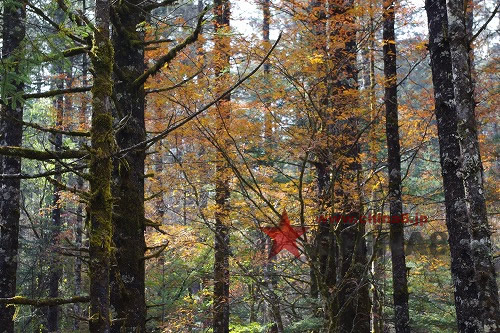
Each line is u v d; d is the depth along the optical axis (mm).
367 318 9242
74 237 17109
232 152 9531
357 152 9336
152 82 8516
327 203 8758
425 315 11609
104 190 3812
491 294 5875
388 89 9914
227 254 10227
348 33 8930
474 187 6164
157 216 13383
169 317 12133
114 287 5234
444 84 7918
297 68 8547
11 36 6863
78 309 16312
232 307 16484
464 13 6820
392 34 9938
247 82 8820
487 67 10547
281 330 9914
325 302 7344
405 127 11055
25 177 3830
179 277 13234
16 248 9336
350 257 9148
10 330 9102
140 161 5637
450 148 7766
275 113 9008
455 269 7555
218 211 10086
